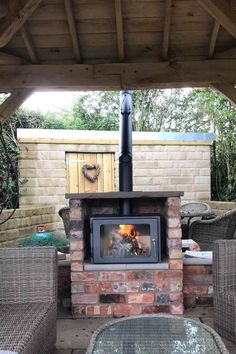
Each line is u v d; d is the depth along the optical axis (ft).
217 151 30.04
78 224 11.09
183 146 26.35
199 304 11.69
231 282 9.30
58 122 37.37
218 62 15.89
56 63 16.55
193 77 15.92
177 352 5.76
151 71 16.07
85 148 25.81
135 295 11.01
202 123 38.29
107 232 11.24
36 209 23.61
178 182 26.32
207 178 26.61
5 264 8.73
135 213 12.43
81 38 15.48
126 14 14.34
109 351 5.82
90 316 10.96
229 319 8.80
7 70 16.14
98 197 11.01
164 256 11.80
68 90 16.72
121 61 16.44
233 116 30.48
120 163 15.78
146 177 26.04
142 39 15.56
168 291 10.99
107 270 11.02
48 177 25.36
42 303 8.56
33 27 14.80
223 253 9.20
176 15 14.39
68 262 11.90
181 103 40.06
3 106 16.47
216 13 11.96
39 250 8.84
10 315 7.65
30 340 6.46
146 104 40.47
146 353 5.73
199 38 15.48
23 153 24.99
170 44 15.80
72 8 13.89
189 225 19.24
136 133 25.86
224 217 17.07
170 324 6.97
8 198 22.82
